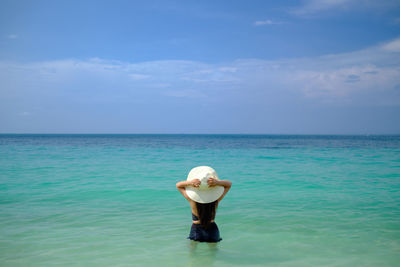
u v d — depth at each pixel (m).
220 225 5.84
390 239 5.02
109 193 9.00
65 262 4.05
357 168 15.52
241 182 11.18
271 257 4.27
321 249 4.58
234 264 4.01
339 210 7.00
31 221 6.05
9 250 4.48
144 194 8.91
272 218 6.32
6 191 9.27
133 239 5.02
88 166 16.27
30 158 20.97
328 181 11.41
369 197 8.48
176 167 16.12
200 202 4.48
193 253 4.41
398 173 13.54
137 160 20.27
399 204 7.62
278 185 10.50
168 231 5.46
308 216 6.48
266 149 35.84
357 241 4.93
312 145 48.47
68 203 7.72
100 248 4.60
